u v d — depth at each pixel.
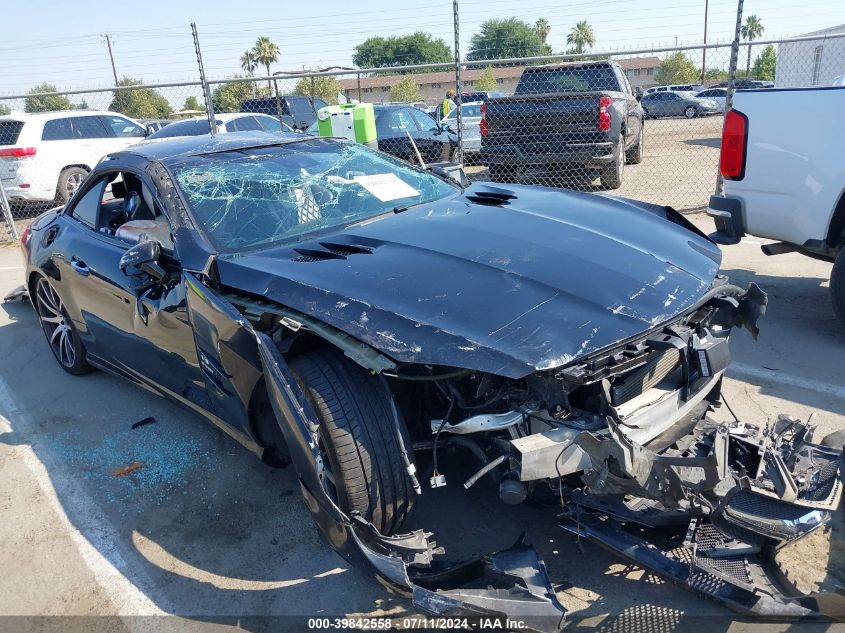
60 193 11.70
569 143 9.12
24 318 6.34
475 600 2.09
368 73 8.81
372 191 3.67
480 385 2.37
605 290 2.53
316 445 2.22
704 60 9.87
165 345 3.32
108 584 2.77
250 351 2.56
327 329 2.42
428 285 2.51
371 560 2.19
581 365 2.25
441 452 2.75
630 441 2.10
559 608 2.10
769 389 3.90
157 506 3.25
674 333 2.45
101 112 12.42
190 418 4.10
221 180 3.47
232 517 3.12
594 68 11.02
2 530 3.16
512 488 2.36
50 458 3.76
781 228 4.66
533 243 2.86
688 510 2.43
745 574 2.30
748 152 4.68
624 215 3.37
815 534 2.65
